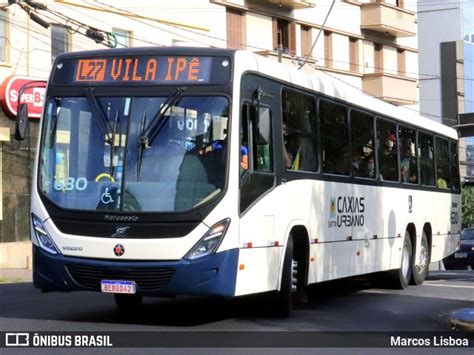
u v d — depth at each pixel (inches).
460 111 2452.0
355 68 1795.0
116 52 461.1
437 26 2508.6
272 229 481.1
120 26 1187.9
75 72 463.8
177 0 1284.4
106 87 454.0
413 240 800.3
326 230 568.4
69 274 442.0
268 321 505.0
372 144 676.1
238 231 437.4
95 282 437.7
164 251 424.5
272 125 489.1
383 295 711.7
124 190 435.2
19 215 1089.4
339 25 1739.7
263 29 1525.6
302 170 530.9
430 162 862.5
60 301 607.5
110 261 431.8
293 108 522.3
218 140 437.7
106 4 1170.0
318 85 565.6
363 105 656.4
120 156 440.8
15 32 1066.1
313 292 733.3
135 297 528.7
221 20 1407.5
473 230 1421.0
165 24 1261.1
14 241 1083.9
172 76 448.5
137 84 450.0
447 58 2474.2
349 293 727.7
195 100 443.2
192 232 425.4
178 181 432.5
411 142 795.4
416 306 626.8
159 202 430.3
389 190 716.0
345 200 607.2
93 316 515.5
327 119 580.7
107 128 445.7
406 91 1846.7
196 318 512.1
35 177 458.9
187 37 1302.9
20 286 765.9
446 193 924.0
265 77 483.2
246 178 449.1
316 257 549.6
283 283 508.1
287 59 1465.3
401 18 1866.4
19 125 458.6
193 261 422.9
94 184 442.3
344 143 610.5
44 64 1098.1
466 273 1147.3
